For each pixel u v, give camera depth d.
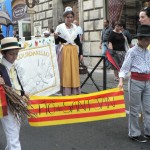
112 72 12.69
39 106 5.04
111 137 5.47
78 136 5.56
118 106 5.41
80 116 5.29
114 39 10.12
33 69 7.13
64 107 5.19
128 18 14.25
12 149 3.97
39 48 7.18
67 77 7.41
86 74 9.25
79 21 16.39
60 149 4.98
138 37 4.98
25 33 19.66
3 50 3.97
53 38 7.27
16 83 4.15
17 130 4.02
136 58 5.08
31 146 5.13
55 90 7.42
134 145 5.08
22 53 7.00
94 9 15.44
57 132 5.79
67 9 7.38
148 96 5.17
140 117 5.77
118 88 5.36
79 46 7.74
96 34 15.40
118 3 14.45
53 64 7.34
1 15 8.52
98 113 5.37
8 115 3.94
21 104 3.99
